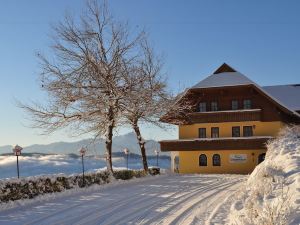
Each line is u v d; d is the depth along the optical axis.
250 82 46.72
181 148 48.19
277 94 56.91
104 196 22.17
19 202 19.41
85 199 21.03
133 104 33.97
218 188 25.80
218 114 47.28
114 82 32.91
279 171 16.92
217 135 48.19
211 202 19.06
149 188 26.20
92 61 32.34
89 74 32.34
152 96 35.44
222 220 13.97
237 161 46.81
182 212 16.36
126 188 26.38
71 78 32.47
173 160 51.00
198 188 25.95
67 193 23.08
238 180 32.09
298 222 9.49
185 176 37.78
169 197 21.36
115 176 31.44
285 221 9.59
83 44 32.78
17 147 22.34
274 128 46.34
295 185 12.80
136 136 39.34
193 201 19.61
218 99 48.62
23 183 20.83
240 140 45.81
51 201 20.41
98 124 33.72
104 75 32.72
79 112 33.16
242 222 11.56
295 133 35.19
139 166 68.31
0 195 19.03
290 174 15.55
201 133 48.72
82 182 26.30
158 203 19.14
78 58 32.59
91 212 16.83
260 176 17.77
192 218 14.89
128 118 35.91
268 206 10.50
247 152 46.50
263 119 46.75
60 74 32.41
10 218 15.92
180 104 42.84
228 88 47.22
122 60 33.28
